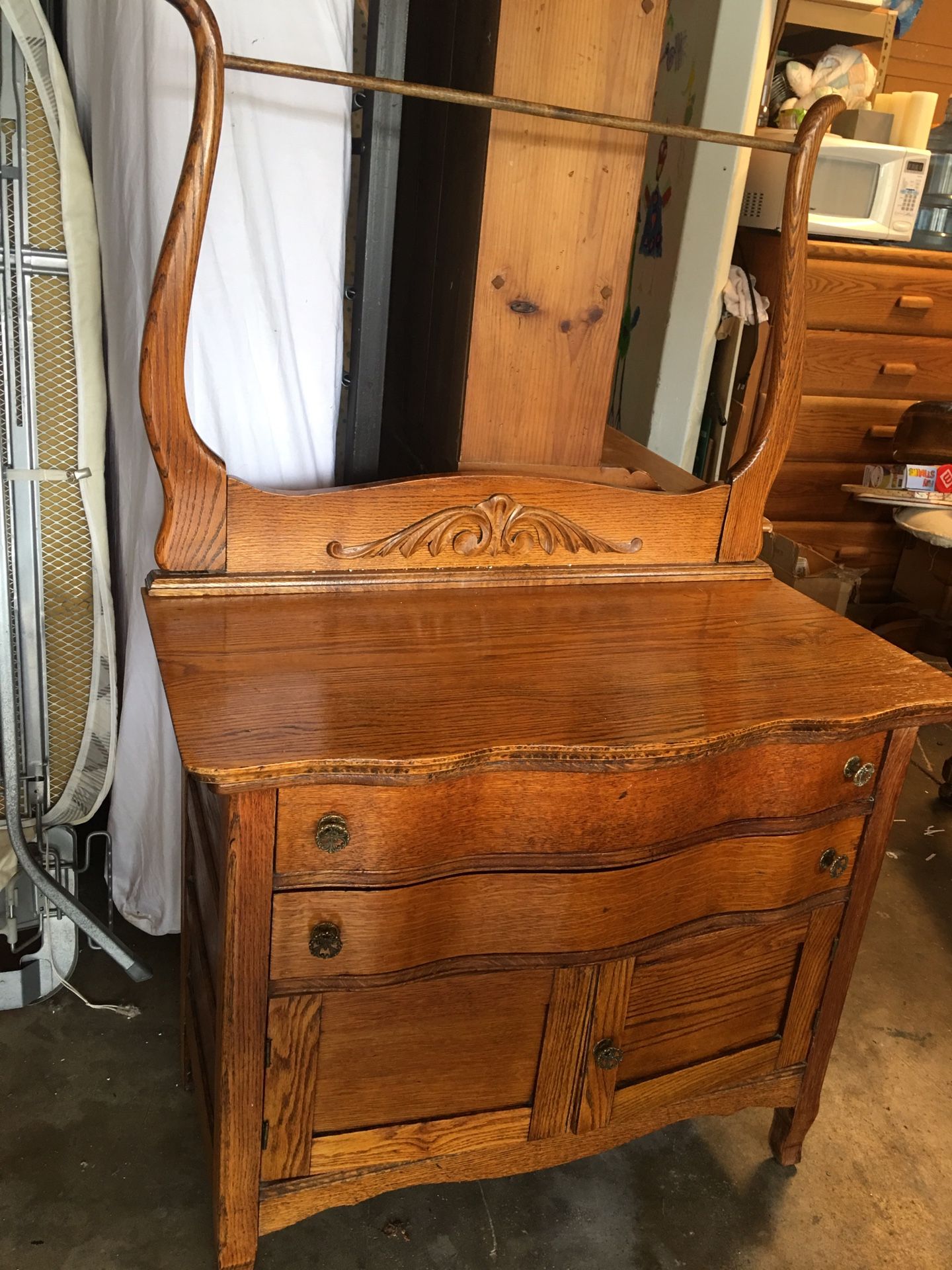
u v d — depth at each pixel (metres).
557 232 1.37
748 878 1.25
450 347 1.48
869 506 3.03
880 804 1.30
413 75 1.73
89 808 1.60
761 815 1.22
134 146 1.32
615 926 1.17
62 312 1.40
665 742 1.04
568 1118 1.26
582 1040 1.22
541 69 1.28
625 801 1.11
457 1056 1.17
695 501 1.45
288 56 1.29
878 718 1.17
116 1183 1.37
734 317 2.38
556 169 1.33
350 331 2.00
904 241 2.65
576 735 1.03
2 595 1.42
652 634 1.31
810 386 2.80
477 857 1.09
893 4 2.88
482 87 1.31
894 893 2.17
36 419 1.43
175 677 1.05
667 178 2.38
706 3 2.18
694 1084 1.35
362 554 1.29
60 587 1.51
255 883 1.00
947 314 2.78
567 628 1.29
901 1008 1.86
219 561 1.23
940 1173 1.53
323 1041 1.10
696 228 2.29
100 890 1.86
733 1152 1.54
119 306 1.45
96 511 1.46
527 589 1.39
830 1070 1.71
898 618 3.05
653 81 1.32
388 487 1.27
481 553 1.36
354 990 1.08
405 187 1.77
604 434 1.54
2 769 1.54
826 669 1.26
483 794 1.06
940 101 3.07
